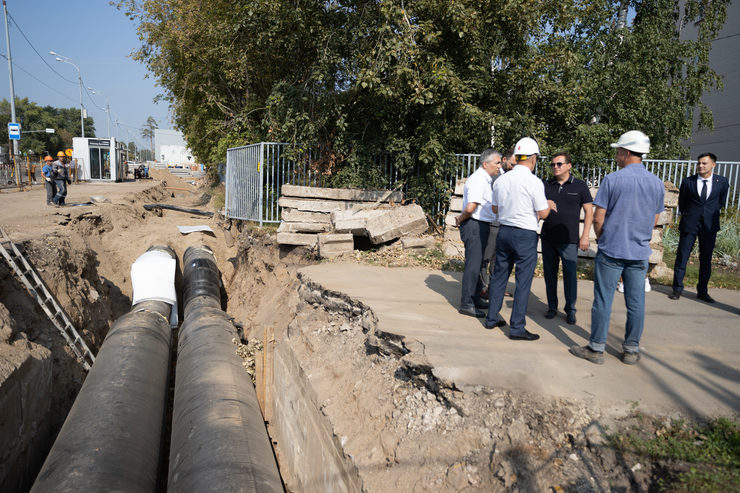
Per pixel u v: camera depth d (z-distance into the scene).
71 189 26.98
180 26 17.88
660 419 3.14
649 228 3.80
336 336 5.84
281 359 6.89
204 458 4.86
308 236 9.69
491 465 3.09
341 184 11.02
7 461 5.57
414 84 9.88
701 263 6.35
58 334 8.60
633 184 3.77
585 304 6.11
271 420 7.34
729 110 19.78
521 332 4.50
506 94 12.24
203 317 9.59
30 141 70.44
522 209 4.38
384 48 9.85
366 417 4.18
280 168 11.62
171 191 37.91
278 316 8.59
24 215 14.47
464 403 3.55
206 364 7.10
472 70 11.40
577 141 11.66
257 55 13.93
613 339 4.64
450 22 10.52
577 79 13.11
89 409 5.86
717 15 15.38
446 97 10.42
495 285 4.74
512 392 3.53
